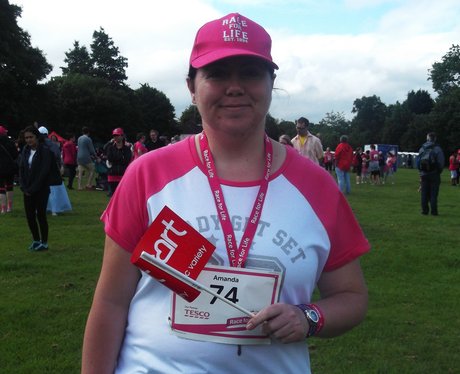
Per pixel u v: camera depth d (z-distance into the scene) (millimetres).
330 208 1742
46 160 7543
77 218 10844
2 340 4246
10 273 6305
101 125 69250
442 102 70562
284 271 1620
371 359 4117
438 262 7402
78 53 85812
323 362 4047
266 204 1664
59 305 5125
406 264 7270
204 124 1740
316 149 9930
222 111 1678
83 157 17250
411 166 56844
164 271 1519
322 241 1707
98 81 72125
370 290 5961
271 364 1613
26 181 7508
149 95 85500
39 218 7633
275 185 1698
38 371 3746
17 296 5387
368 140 97688
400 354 4230
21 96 50031
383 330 4719
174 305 1610
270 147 1760
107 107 68812
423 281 6406
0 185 11469
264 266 1613
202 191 1664
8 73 48000
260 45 1694
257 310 1590
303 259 1650
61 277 6172
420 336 4609
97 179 17688
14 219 10594
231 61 1649
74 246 7969
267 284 1597
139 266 1523
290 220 1662
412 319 5027
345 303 1746
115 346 1696
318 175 1771
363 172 28281
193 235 1553
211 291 1551
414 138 75375
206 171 1690
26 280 6004
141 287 1676
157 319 1631
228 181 1685
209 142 1743
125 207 1690
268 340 1596
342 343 4414
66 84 67625
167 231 1540
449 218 12133
